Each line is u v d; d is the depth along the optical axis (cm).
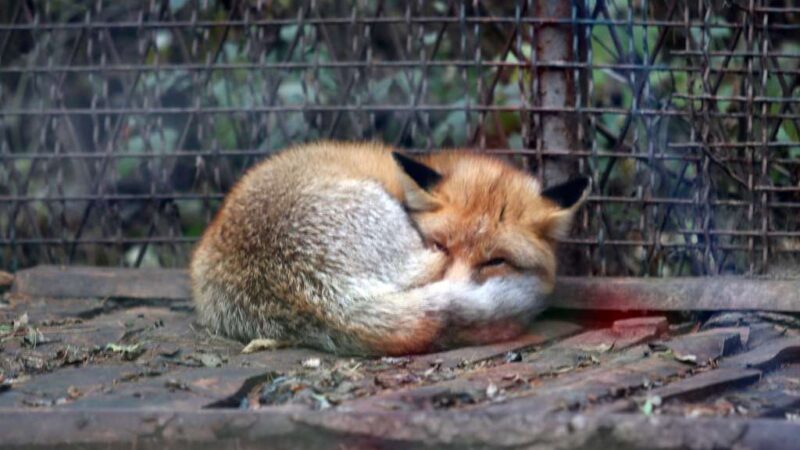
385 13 1155
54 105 960
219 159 961
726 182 912
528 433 530
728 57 877
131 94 955
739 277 839
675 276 891
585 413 547
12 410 579
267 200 779
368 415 546
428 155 880
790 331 798
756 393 625
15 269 986
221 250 790
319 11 1026
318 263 733
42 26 959
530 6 890
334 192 757
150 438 561
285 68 927
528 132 893
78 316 855
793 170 896
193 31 945
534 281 773
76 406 594
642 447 521
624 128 879
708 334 747
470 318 729
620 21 868
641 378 630
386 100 1110
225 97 1067
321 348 740
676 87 949
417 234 774
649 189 870
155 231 972
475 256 749
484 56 1121
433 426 538
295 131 1071
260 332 760
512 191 797
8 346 755
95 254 1062
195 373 668
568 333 788
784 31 966
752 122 866
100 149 1070
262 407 596
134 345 758
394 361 702
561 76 880
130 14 1139
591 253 889
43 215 1096
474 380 635
